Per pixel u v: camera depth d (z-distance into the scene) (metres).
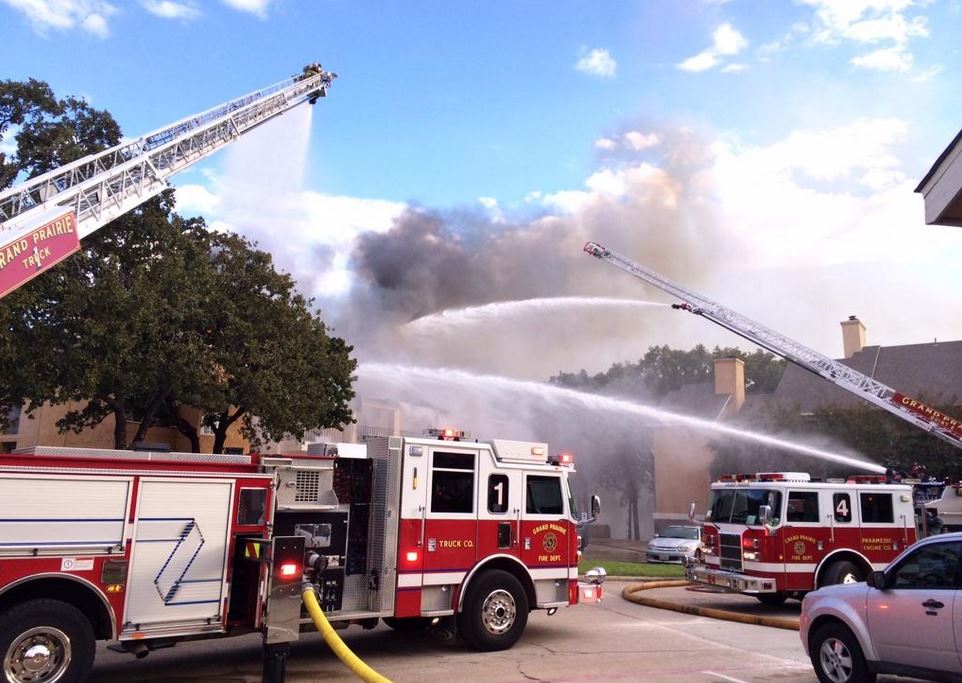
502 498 9.33
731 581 12.32
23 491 6.22
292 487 7.91
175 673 7.75
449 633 9.04
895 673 6.51
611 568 19.92
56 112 23.14
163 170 25.39
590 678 7.59
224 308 23.45
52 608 6.14
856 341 40.41
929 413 20.27
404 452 8.68
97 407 23.47
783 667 8.27
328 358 26.72
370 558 8.49
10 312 17.64
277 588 6.95
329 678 7.56
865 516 12.65
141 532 6.69
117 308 19.58
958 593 6.12
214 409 23.09
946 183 8.43
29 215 18.91
